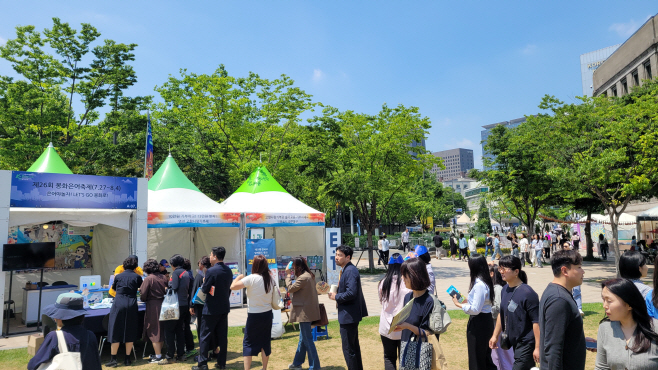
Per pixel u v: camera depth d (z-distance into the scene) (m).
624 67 37.53
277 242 17.09
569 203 24.17
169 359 7.00
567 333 3.23
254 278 5.89
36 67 22.28
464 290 14.05
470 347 4.84
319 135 21.84
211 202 13.76
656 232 26.02
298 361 6.44
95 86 23.91
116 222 10.58
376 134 20.44
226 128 20.78
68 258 12.23
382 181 19.72
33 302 9.85
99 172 23.62
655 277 3.52
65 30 22.34
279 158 21.33
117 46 23.39
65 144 22.95
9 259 8.68
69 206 9.64
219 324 6.60
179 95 22.38
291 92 20.91
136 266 7.18
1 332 8.87
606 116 15.58
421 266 4.09
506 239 30.56
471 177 27.80
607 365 2.96
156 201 12.57
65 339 3.26
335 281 12.95
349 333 5.38
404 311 4.03
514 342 4.19
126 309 6.85
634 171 14.09
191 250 15.12
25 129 21.47
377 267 23.38
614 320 2.93
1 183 8.91
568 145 15.53
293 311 6.31
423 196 60.00
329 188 20.08
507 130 25.22
